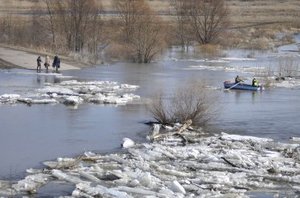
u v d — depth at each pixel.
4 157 28.17
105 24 108.62
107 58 89.69
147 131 34.72
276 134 35.03
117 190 22.53
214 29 120.56
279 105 46.75
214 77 67.00
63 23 96.31
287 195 22.75
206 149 29.53
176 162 27.03
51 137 32.84
